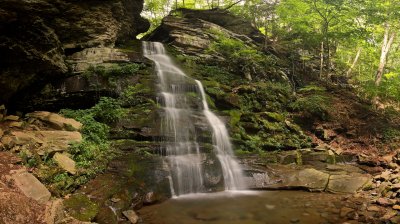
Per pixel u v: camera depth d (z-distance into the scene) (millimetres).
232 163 11711
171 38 20578
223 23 24797
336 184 10539
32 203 6285
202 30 21469
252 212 8391
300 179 11062
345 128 16516
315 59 26750
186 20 22000
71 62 13219
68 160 8727
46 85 12078
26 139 8625
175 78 14992
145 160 10188
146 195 9000
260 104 16547
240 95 16344
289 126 15406
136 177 9414
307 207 8789
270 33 28219
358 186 10289
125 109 12289
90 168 8984
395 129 16750
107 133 11156
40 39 10703
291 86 20625
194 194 10055
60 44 12266
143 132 11383
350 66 30000
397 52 29969
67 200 7309
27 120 10703
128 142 10875
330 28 22547
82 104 12672
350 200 9312
